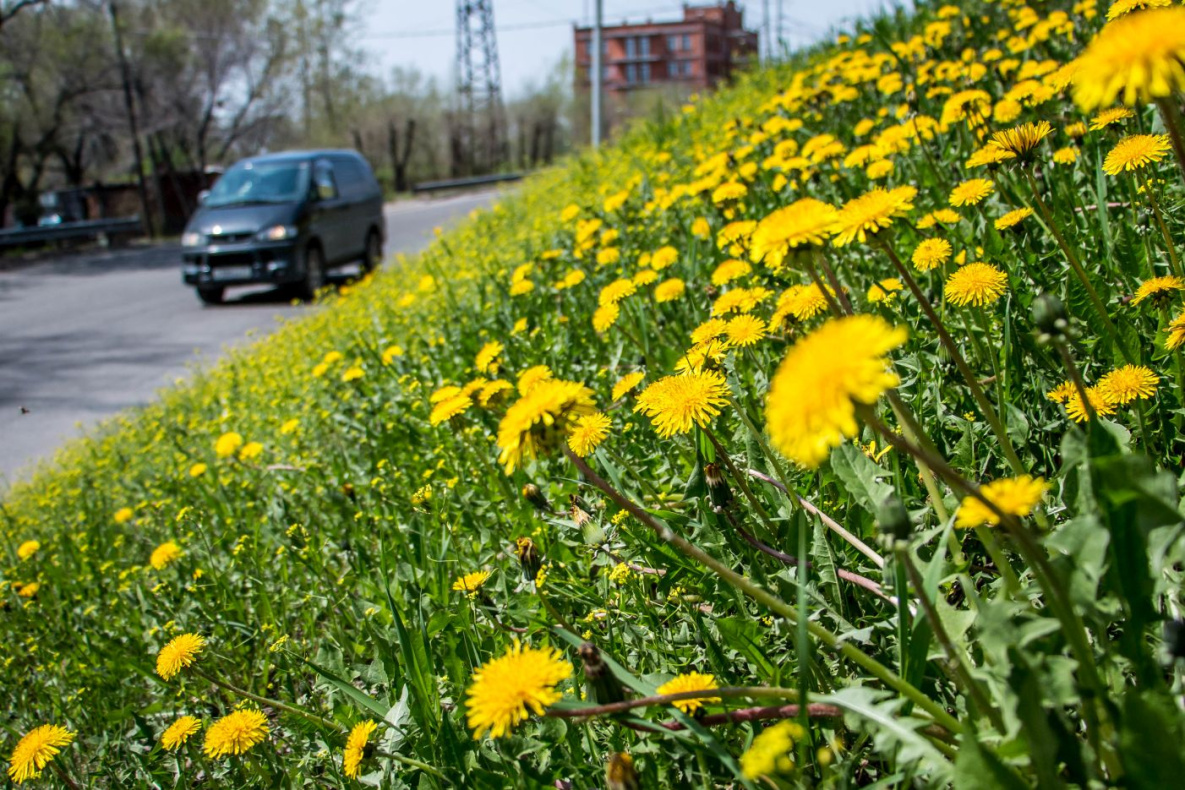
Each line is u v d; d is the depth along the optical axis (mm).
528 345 4395
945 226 3301
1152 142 2184
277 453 5086
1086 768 1187
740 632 1784
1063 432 2268
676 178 7086
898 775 1370
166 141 34406
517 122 58438
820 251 1532
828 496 2303
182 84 31516
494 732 1373
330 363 5602
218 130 37281
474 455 3604
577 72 54812
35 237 21172
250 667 3061
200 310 12430
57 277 17438
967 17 7090
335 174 13141
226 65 33000
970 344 2713
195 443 5938
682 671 2057
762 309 3365
